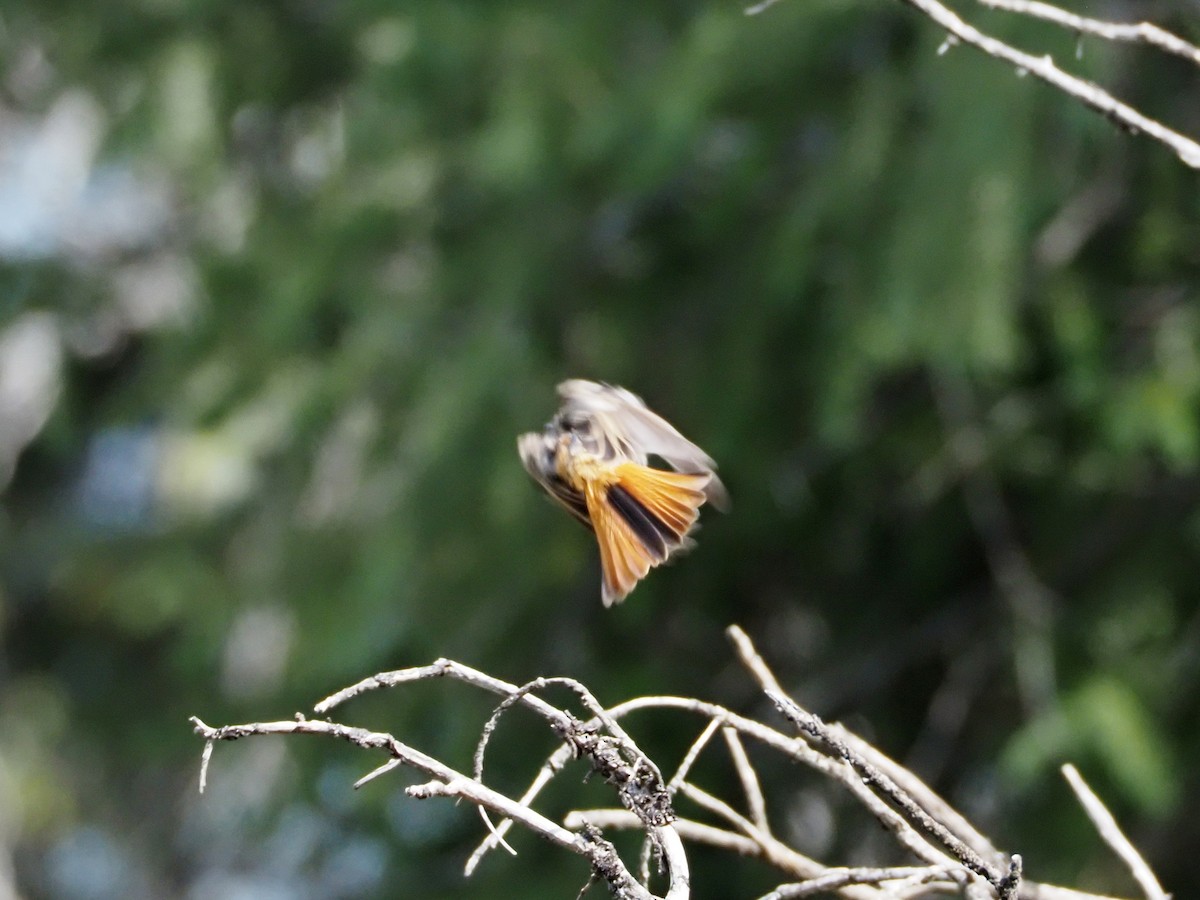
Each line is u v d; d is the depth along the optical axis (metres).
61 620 18.08
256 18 13.14
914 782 4.68
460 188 11.04
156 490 16.17
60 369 17.28
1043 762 9.13
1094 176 9.45
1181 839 9.48
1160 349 9.15
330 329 11.86
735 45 9.30
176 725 14.37
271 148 13.45
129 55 13.20
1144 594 9.59
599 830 4.11
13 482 18.42
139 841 18.02
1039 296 9.31
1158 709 9.25
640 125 9.65
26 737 17.75
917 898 5.12
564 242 10.48
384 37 11.18
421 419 10.36
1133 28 4.74
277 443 11.92
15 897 17.53
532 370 10.26
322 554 11.30
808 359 9.73
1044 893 4.73
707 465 4.29
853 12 9.06
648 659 10.80
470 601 10.49
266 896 14.30
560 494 4.33
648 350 10.23
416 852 11.23
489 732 3.96
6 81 15.09
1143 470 9.70
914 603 11.10
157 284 17.02
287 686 11.34
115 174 15.50
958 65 8.67
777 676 11.10
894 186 8.88
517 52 10.48
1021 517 10.39
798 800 10.67
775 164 9.84
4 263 16.42
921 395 10.21
